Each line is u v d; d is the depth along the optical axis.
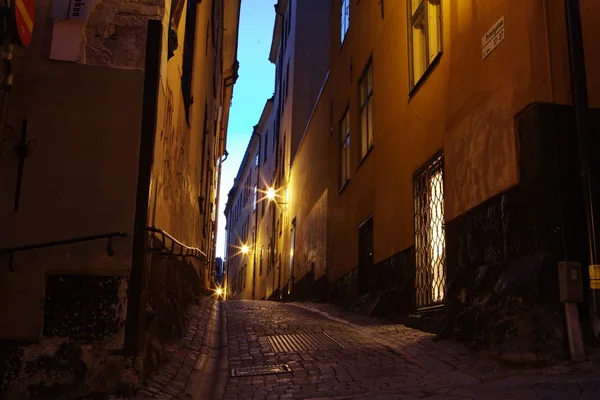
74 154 4.62
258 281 32.44
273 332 8.38
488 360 5.36
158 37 4.97
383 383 5.18
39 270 4.40
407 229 8.86
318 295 16.28
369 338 7.66
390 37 10.34
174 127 6.62
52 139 4.62
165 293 6.20
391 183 9.80
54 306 4.36
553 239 5.09
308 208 19.08
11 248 4.32
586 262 5.09
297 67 24.06
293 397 4.90
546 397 3.88
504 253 5.71
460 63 7.02
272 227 27.92
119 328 4.39
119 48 4.89
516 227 5.52
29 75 4.68
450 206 7.01
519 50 5.63
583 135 5.22
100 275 4.46
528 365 4.88
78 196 4.55
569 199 5.18
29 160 4.55
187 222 8.91
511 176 5.62
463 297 6.48
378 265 10.37
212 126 15.55
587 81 5.56
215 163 19.66
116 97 4.79
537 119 5.29
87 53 4.82
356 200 12.50
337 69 15.45
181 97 7.34
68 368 4.27
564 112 5.35
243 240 41.94
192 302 10.12
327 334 8.07
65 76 4.74
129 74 4.85
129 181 4.65
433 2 8.34
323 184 16.81
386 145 10.23
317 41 24.38
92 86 4.77
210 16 11.97
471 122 6.56
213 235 22.09
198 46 9.47
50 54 4.75
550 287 5.02
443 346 6.27
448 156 7.15
